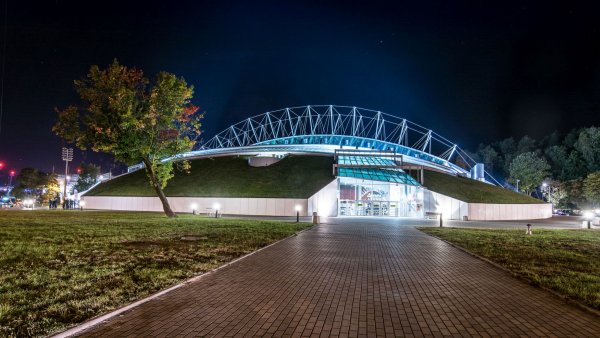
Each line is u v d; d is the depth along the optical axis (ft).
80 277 35.68
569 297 31.65
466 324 24.80
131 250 52.65
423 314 26.78
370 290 33.45
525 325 24.76
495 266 46.50
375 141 334.85
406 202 195.72
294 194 184.65
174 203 197.77
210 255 50.34
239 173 220.84
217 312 26.50
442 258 52.42
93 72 117.29
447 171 263.08
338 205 195.52
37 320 24.17
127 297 29.73
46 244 57.00
